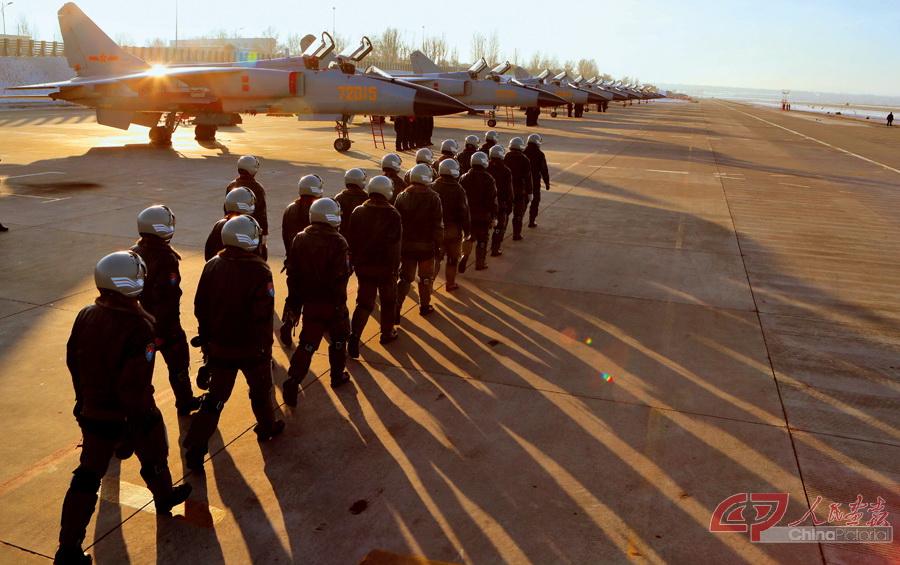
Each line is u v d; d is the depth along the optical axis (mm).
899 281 8414
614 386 5145
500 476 3869
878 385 5285
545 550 3227
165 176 15438
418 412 4652
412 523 3414
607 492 3729
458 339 6070
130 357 2824
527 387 5094
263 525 3379
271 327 3865
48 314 6328
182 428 4344
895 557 3234
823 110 142500
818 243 10469
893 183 18484
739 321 6758
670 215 12555
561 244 9984
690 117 64938
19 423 4324
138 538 3258
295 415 4574
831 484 3867
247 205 4895
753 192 15797
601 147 26578
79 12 21469
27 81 52156
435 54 129375
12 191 12797
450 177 6980
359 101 20703
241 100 21125
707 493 3746
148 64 21922
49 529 3295
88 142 22312
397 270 5551
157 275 3910
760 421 4625
